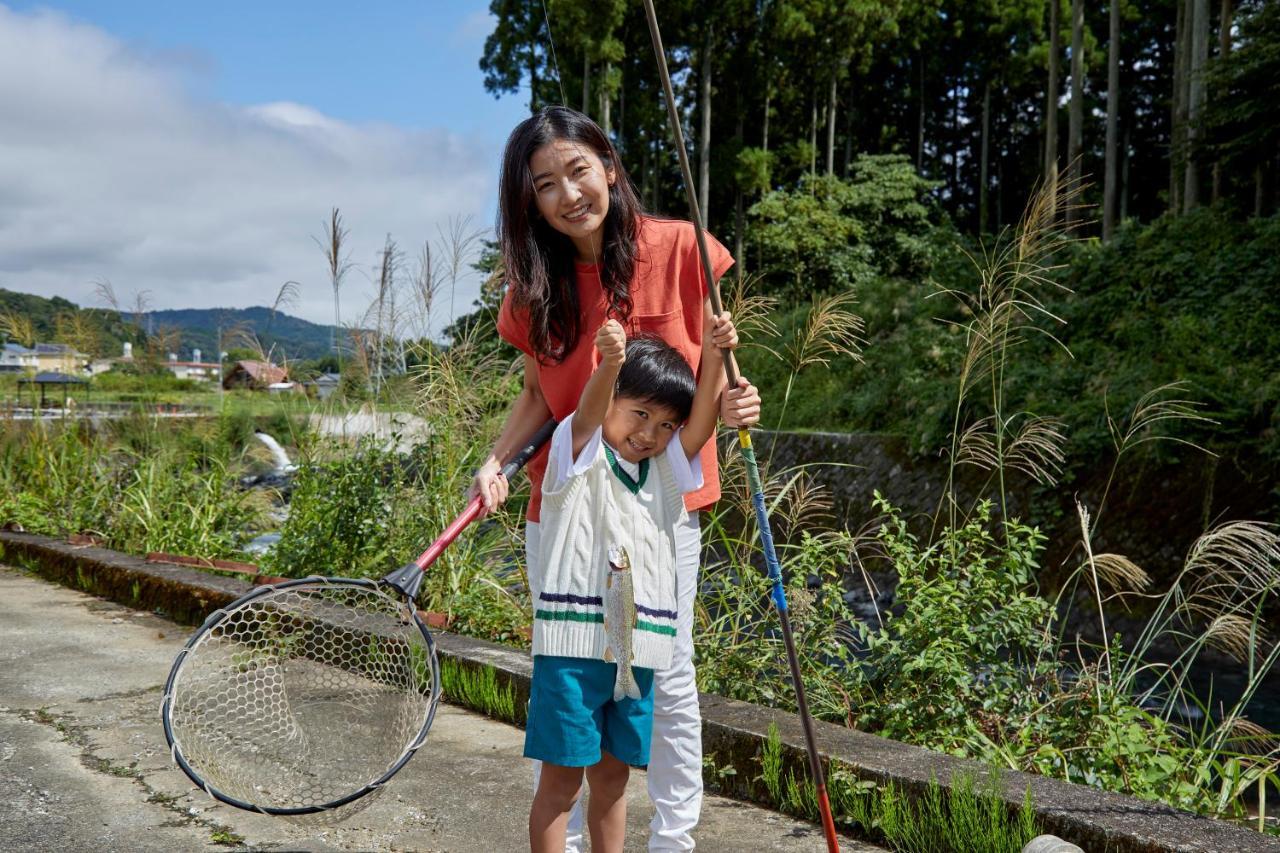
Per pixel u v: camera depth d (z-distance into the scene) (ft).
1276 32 48.11
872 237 97.45
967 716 11.73
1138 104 126.62
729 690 13.04
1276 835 9.45
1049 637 12.62
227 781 8.20
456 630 16.26
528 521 8.83
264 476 27.17
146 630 17.62
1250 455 29.60
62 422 27.76
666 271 8.39
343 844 9.23
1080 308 41.73
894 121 142.51
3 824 9.39
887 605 30.01
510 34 88.58
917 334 49.06
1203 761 11.60
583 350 8.39
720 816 10.17
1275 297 37.50
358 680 9.59
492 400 18.95
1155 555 29.58
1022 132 139.64
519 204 7.98
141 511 24.07
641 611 7.53
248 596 7.86
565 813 7.66
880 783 9.64
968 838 8.90
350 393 20.17
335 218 20.01
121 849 8.96
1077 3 75.31
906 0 116.37
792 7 96.94
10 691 13.73
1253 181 53.93
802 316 57.67
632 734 7.54
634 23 90.22
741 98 108.27
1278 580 12.69
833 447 42.83
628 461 7.77
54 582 22.09
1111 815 8.61
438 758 11.66
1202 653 25.43
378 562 17.93
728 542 14.65
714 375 7.77
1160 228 45.50
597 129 8.01
